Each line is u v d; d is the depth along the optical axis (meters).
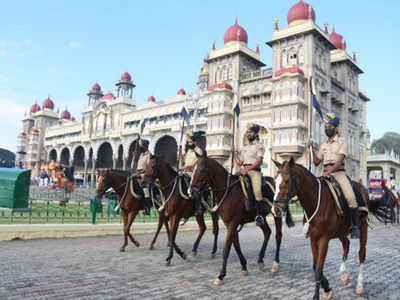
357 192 5.43
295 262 7.08
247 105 36.72
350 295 4.87
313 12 34.28
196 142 7.36
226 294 4.65
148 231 11.64
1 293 4.32
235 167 35.75
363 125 49.44
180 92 56.81
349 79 42.12
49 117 81.81
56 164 23.06
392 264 7.18
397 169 64.00
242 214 5.80
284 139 31.73
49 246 8.16
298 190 4.68
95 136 60.44
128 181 8.11
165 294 4.54
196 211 7.10
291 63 33.97
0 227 8.77
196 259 7.13
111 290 4.64
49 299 4.18
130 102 58.59
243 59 39.09
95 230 10.47
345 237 5.54
